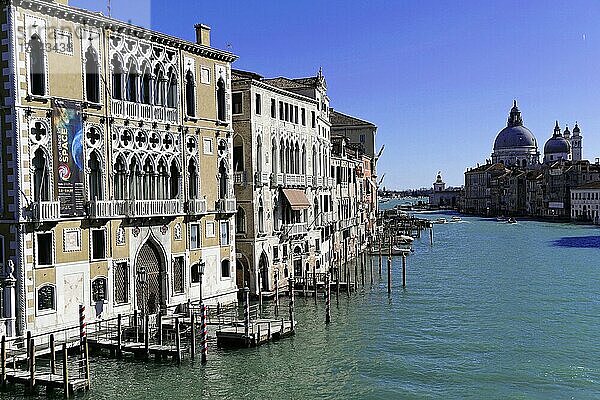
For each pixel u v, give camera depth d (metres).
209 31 39.28
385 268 65.88
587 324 38.81
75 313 30.33
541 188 167.62
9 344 27.50
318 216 54.44
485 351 33.12
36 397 24.91
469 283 54.84
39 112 28.98
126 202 32.62
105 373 27.61
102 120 31.81
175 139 36.09
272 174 45.78
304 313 41.34
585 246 87.75
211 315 36.16
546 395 26.92
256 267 43.38
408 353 32.62
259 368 29.39
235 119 43.19
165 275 35.31
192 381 27.41
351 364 30.55
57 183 29.61
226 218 39.75
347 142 76.00
